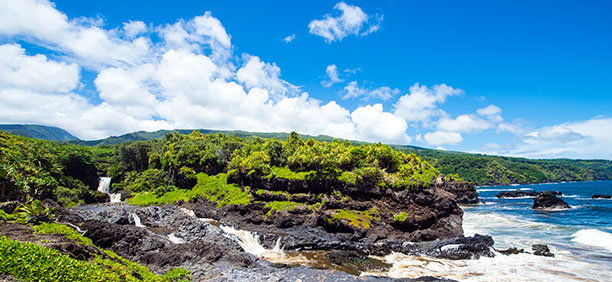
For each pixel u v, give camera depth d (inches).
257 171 2471.7
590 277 1060.5
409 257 1416.1
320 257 1418.6
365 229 1681.8
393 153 2177.7
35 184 1877.5
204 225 1665.8
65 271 500.7
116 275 628.7
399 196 1931.6
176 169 3494.1
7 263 436.8
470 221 2330.2
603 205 3083.2
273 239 1610.5
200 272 1014.4
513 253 1386.6
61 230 971.3
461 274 1155.3
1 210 1026.7
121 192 3816.4
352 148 2285.9
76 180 3454.7
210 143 3690.9
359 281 947.3
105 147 6033.5
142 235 1354.6
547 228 1918.1
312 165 2266.2
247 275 1002.7
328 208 1950.1
